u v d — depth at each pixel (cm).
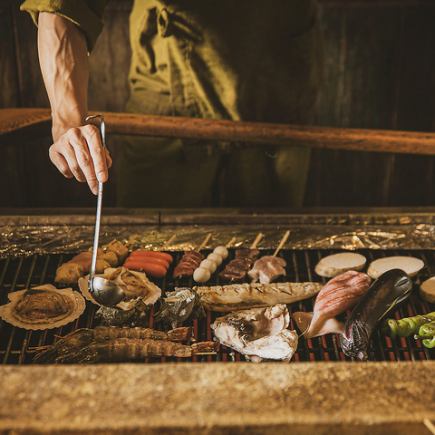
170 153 428
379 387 190
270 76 405
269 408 183
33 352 262
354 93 552
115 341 256
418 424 181
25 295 286
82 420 178
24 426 176
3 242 322
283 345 257
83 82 303
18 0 511
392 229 332
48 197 577
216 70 395
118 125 352
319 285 294
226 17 383
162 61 403
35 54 530
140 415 180
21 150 557
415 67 544
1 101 540
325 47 537
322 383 191
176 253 321
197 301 278
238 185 443
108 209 346
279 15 393
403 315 282
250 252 315
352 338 258
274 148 425
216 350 259
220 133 352
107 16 522
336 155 571
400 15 529
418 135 351
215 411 182
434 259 318
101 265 301
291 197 452
